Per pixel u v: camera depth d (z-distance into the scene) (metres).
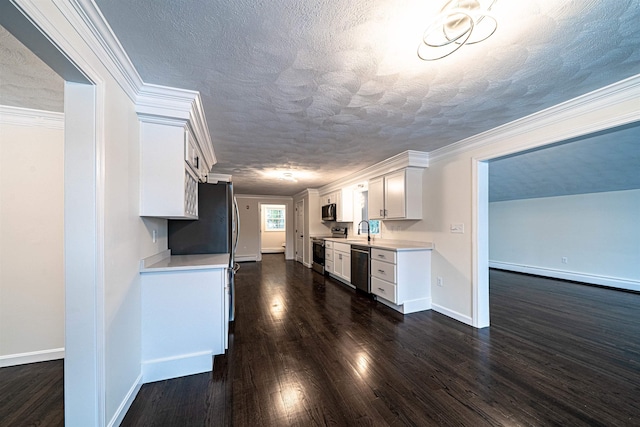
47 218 2.23
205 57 1.46
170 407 1.63
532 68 1.58
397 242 4.18
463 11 1.09
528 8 1.12
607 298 3.92
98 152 1.28
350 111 2.16
